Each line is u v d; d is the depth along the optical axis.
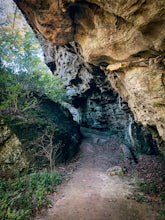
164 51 5.57
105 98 16.80
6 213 6.93
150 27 4.96
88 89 17.25
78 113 23.16
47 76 15.60
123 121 15.91
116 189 9.53
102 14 5.87
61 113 16.27
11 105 11.70
